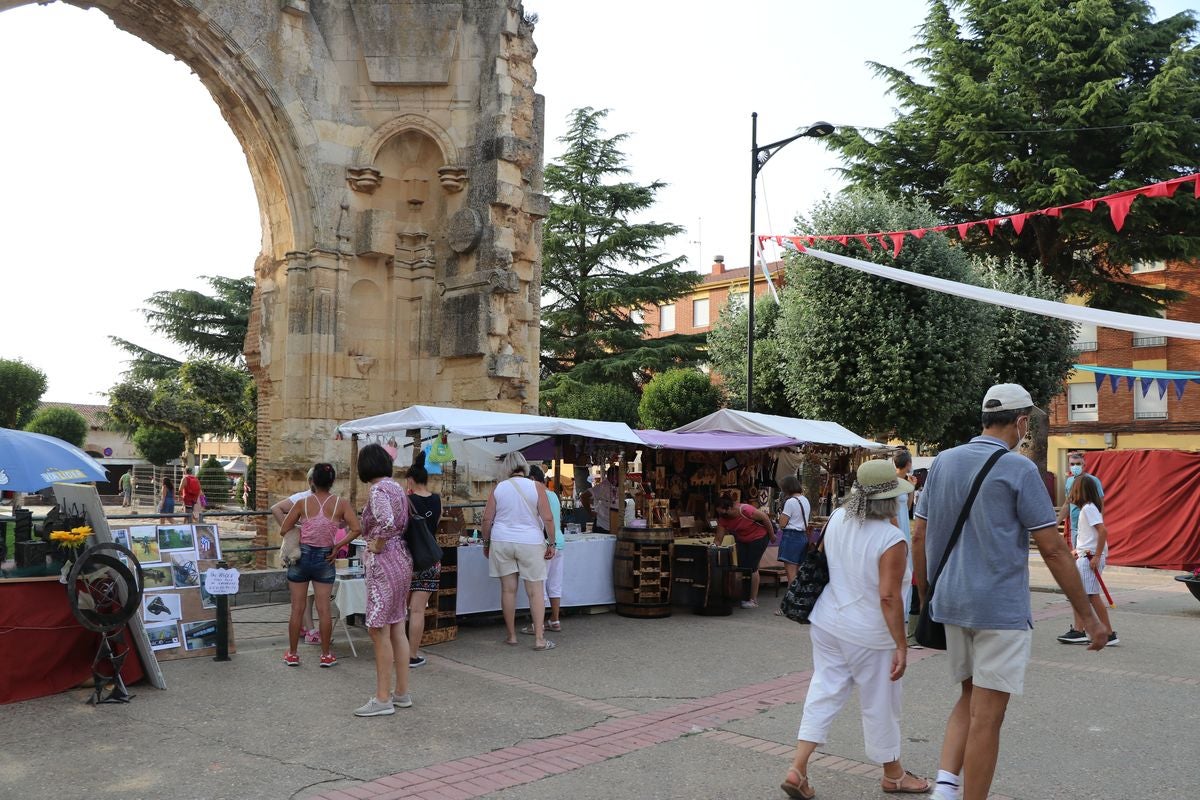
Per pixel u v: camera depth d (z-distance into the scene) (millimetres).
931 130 30406
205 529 9016
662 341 38062
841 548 5152
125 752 5738
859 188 29438
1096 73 29062
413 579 8414
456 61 14367
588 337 37375
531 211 15000
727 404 32031
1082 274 29922
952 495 4555
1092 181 28078
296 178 13641
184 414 38656
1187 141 27641
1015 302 11383
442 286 14430
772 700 7285
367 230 14055
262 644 9258
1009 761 5777
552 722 6566
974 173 28578
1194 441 34438
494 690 7500
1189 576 12953
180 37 12734
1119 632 11203
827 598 5164
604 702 7184
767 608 12477
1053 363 26281
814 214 22625
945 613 4469
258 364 14852
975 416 25906
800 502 12469
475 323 13805
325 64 13945
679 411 32062
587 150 39594
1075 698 7535
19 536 7578
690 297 53344
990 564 4383
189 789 5090
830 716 5047
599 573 11555
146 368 42094
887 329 21141
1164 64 28453
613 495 13539
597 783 5281
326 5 14055
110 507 37000
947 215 31281
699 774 5465
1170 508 18828
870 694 5074
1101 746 6129
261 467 14391
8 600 6879
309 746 5891
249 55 13102
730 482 15891
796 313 22500
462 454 12906
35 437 7418
